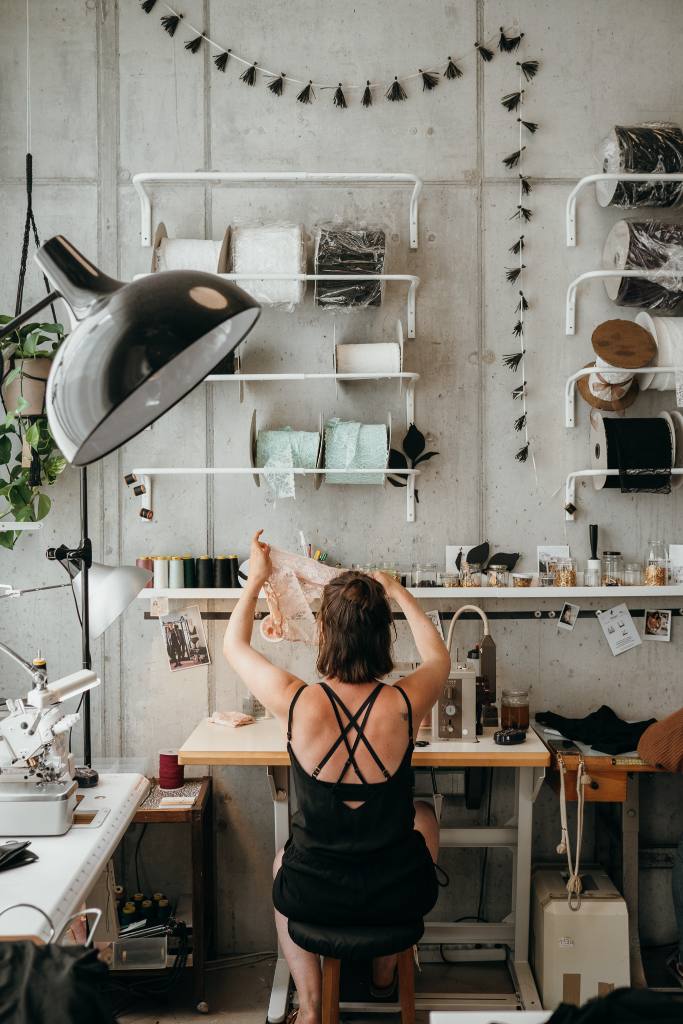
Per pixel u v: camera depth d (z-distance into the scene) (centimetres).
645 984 305
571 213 338
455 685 295
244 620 246
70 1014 121
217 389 340
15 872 193
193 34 338
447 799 342
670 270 315
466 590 319
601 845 340
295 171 339
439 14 339
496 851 340
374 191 339
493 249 341
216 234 339
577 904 287
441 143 339
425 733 304
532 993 289
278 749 282
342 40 339
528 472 341
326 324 339
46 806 214
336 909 221
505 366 341
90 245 339
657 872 339
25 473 309
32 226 323
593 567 330
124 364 133
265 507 339
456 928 303
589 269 341
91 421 135
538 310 341
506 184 341
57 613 339
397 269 340
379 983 288
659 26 341
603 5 340
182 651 336
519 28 340
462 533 341
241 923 338
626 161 317
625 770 289
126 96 338
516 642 341
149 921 305
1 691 340
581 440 342
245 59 338
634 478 314
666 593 321
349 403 340
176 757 316
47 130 338
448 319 340
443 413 340
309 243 335
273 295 313
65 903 181
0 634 339
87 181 338
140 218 339
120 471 340
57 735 224
